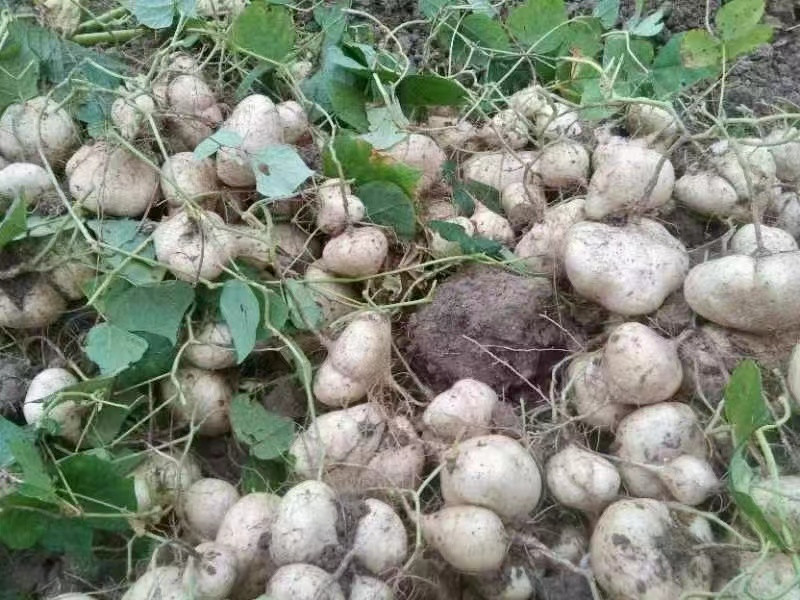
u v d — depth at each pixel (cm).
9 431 63
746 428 57
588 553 58
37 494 54
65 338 74
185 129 77
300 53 94
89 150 74
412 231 75
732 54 80
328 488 58
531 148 88
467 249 73
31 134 76
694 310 66
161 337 68
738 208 74
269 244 70
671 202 77
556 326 71
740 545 55
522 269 73
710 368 64
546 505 62
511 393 70
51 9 93
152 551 59
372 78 84
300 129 80
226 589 54
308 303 71
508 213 80
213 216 70
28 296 70
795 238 77
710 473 59
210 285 68
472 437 63
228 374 72
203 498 63
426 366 71
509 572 58
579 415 66
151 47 96
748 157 74
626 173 70
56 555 63
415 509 60
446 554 57
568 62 94
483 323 69
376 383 68
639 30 93
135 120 74
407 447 65
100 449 63
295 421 71
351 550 55
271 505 59
